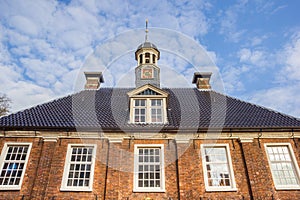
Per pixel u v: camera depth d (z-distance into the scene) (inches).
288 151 404.2
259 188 362.3
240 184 369.4
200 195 358.0
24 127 403.5
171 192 359.9
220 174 384.5
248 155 392.2
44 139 400.8
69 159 387.9
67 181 370.9
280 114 466.6
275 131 412.5
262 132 412.8
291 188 363.9
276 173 385.7
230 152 398.9
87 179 374.9
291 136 410.6
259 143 405.7
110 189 358.0
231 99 562.9
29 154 387.2
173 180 370.6
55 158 385.1
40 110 476.4
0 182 366.0
